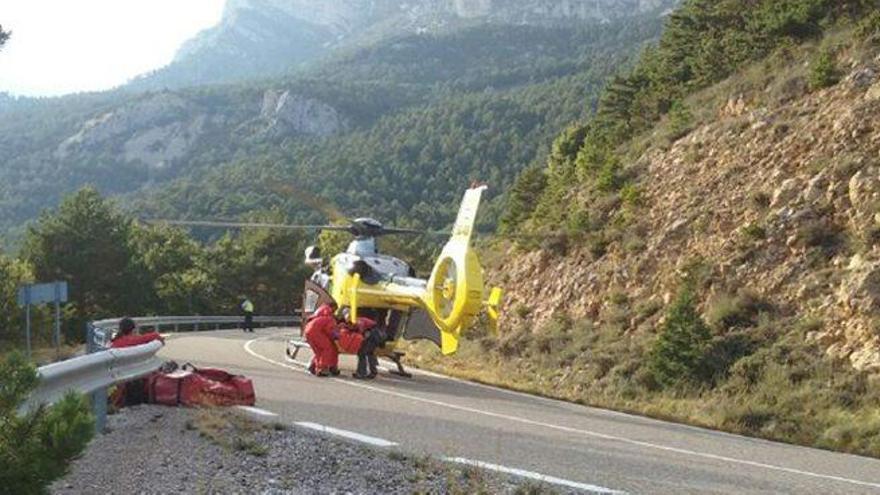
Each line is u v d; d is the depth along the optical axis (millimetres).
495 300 16844
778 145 26312
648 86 41844
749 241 23969
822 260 22203
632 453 10328
